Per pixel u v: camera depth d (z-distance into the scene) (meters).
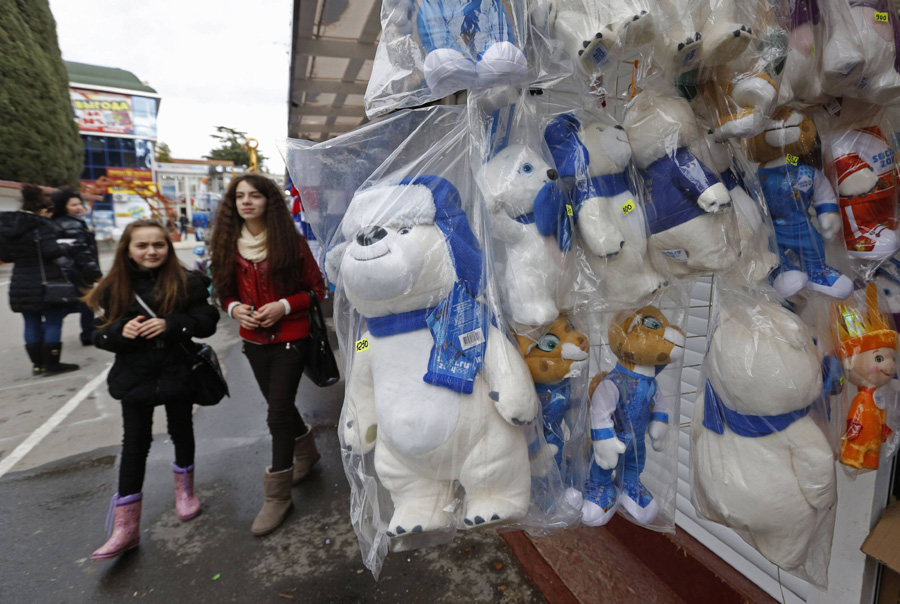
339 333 1.39
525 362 1.11
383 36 1.13
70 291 5.83
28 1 19.95
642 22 0.99
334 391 5.13
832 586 1.67
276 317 2.72
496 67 0.96
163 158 54.50
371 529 1.27
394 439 1.07
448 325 1.07
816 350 1.18
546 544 2.58
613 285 1.15
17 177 20.17
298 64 4.35
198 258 12.51
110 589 2.51
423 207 1.10
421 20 1.04
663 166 1.10
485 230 1.10
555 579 2.36
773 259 1.20
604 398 1.24
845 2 1.14
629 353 1.21
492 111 1.15
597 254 1.09
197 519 3.06
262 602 2.41
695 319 2.07
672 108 1.11
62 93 22.23
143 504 3.23
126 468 2.68
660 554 2.28
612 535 2.57
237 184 2.73
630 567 2.38
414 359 1.09
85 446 4.15
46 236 5.62
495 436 1.07
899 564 1.43
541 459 1.18
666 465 1.36
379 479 1.18
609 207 1.10
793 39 1.16
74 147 23.56
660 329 1.19
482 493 1.08
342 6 3.18
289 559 2.68
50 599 2.46
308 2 3.12
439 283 1.09
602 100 1.21
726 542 2.06
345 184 1.37
